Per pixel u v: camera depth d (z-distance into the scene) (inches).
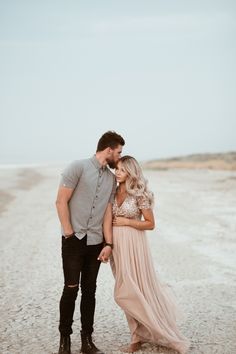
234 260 335.0
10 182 1178.6
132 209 185.0
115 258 183.2
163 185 968.3
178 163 2097.7
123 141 182.5
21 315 224.8
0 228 474.3
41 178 1397.6
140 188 185.0
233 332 200.2
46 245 389.7
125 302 179.5
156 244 393.4
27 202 706.8
